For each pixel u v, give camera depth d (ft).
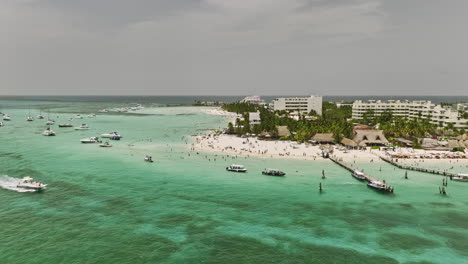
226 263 171.01
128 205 247.29
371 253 183.52
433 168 359.87
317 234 205.57
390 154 418.72
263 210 242.37
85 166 366.84
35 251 177.47
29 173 331.16
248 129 616.80
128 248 183.32
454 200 265.95
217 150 462.60
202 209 242.37
